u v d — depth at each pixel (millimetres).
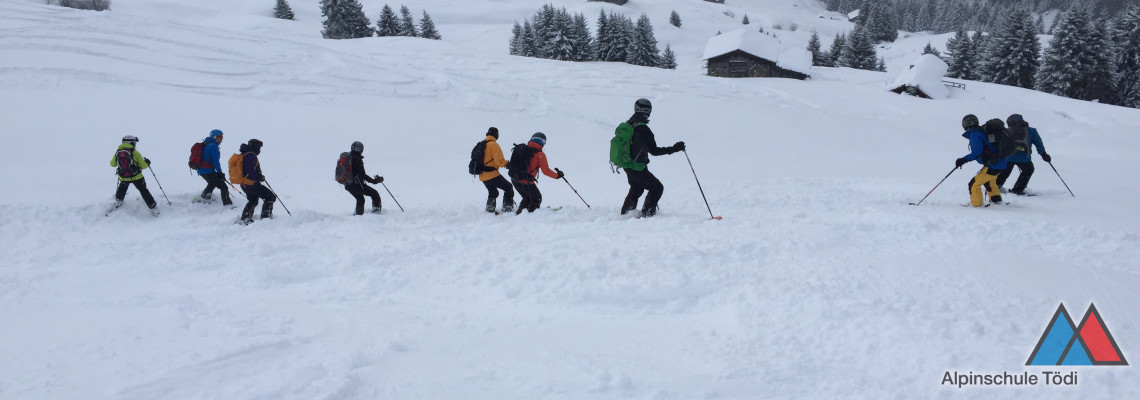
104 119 18328
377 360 3545
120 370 3258
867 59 67125
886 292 4453
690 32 102750
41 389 3016
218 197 11336
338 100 24250
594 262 5410
